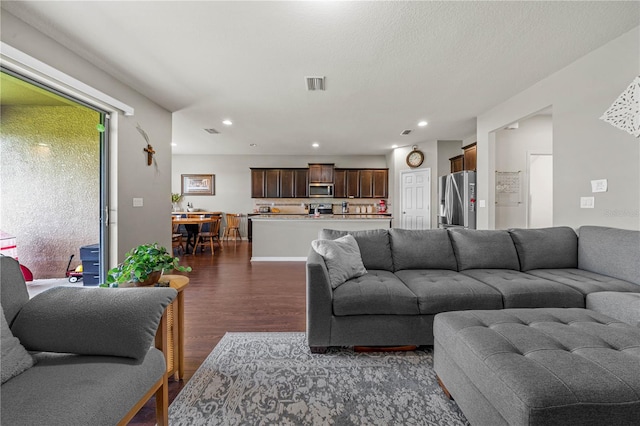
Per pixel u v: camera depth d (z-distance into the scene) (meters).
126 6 1.90
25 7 1.90
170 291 1.20
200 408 1.40
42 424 0.73
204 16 2.00
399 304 1.87
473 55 2.55
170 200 4.02
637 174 2.19
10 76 2.09
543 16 2.03
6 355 0.93
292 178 7.80
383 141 6.20
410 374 1.68
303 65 2.72
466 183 4.46
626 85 2.25
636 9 1.96
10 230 3.45
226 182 8.19
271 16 2.01
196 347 2.01
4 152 3.42
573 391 0.87
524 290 1.89
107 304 1.08
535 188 4.82
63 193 3.53
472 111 4.09
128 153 3.16
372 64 2.71
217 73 2.88
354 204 8.20
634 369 0.94
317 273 1.88
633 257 1.97
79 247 3.57
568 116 2.75
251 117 4.41
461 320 1.38
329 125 4.89
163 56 2.54
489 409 1.07
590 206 2.54
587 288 1.90
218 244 6.75
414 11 1.96
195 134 5.58
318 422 1.31
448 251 2.51
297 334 2.21
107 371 0.96
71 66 2.44
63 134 3.51
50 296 1.12
